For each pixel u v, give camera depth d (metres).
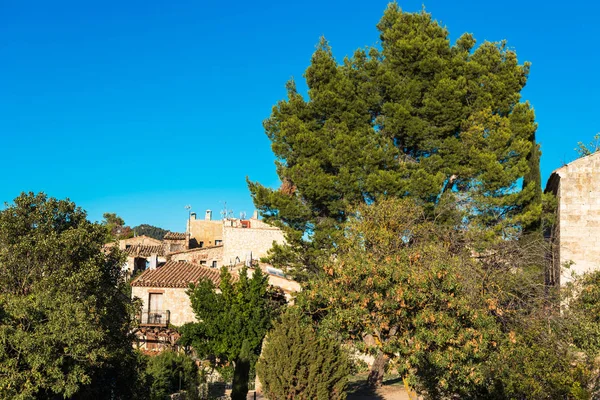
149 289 39.06
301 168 30.19
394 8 33.06
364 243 25.58
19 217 21.25
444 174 29.97
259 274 33.31
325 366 20.80
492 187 29.59
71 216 22.72
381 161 29.80
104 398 22.39
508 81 31.42
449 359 18.09
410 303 19.02
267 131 33.16
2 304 18.47
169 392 31.31
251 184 32.69
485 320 19.00
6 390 17.06
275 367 20.91
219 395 33.03
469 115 30.94
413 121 30.17
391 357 19.59
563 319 20.02
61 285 19.77
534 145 32.34
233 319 32.19
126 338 23.08
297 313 22.50
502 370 17.92
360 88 31.39
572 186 30.47
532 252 27.31
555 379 16.45
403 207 26.70
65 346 18.64
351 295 19.98
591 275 22.81
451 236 26.69
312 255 30.75
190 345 35.25
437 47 31.08
